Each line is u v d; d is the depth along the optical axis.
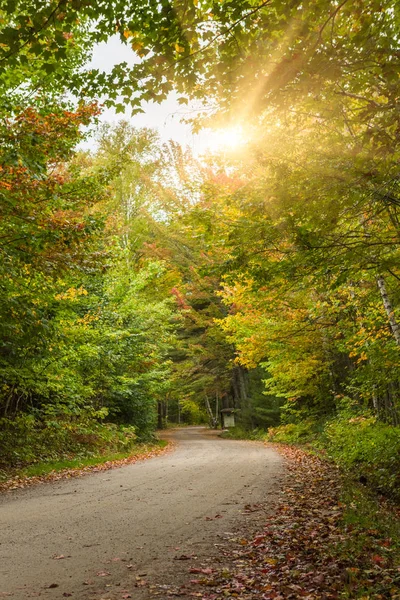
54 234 9.59
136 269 30.41
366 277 10.22
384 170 5.75
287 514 7.91
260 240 7.20
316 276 7.47
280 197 6.54
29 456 15.73
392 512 8.26
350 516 6.94
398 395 15.05
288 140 6.60
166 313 28.17
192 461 17.59
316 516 7.60
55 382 17.58
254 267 7.61
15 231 9.61
